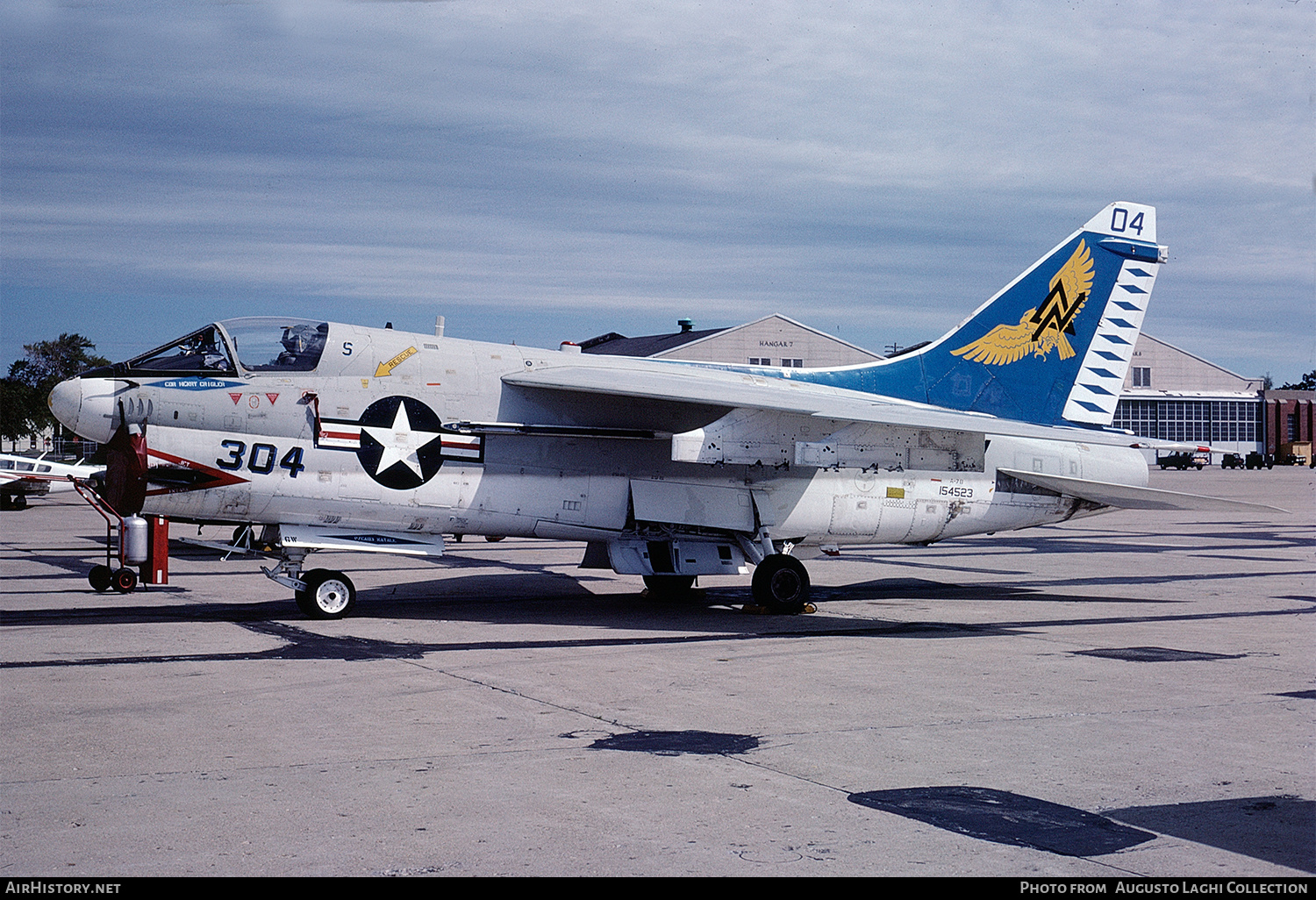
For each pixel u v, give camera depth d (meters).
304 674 9.41
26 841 5.16
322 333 13.10
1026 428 13.84
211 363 12.66
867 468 14.23
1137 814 5.73
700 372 15.20
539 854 5.05
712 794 6.00
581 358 14.83
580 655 10.62
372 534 13.24
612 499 13.94
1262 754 6.95
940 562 22.19
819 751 6.95
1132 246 16.83
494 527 13.58
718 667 10.04
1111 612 14.47
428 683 9.05
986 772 6.50
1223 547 26.16
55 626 12.21
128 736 7.18
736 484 14.48
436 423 13.16
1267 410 100.81
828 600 15.85
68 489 42.38
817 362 75.38
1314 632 12.70
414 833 5.31
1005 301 16.38
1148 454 98.56
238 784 6.11
